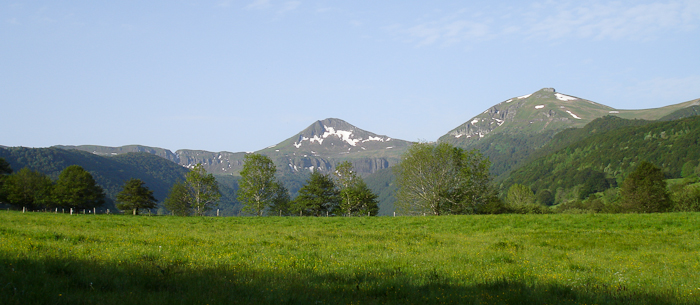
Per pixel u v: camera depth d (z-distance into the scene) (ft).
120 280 34.53
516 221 126.72
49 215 161.07
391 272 44.37
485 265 53.21
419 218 148.87
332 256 55.31
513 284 40.06
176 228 105.50
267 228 112.47
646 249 74.23
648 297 36.04
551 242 82.07
